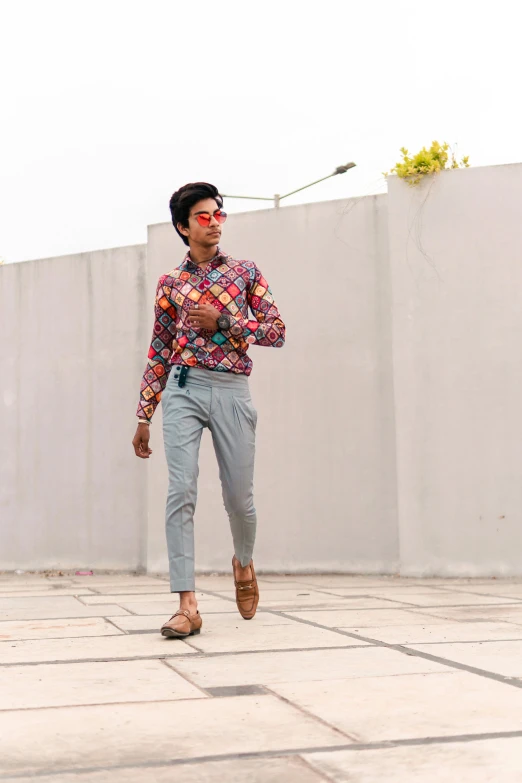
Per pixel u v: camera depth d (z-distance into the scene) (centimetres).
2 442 820
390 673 228
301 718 179
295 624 338
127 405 767
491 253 607
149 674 232
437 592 495
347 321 662
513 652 262
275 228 686
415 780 136
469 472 599
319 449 660
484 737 162
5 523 812
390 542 638
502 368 599
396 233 625
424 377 612
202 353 320
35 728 174
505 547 589
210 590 532
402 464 613
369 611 387
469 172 614
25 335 820
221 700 198
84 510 777
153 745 160
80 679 226
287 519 662
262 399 676
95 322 787
